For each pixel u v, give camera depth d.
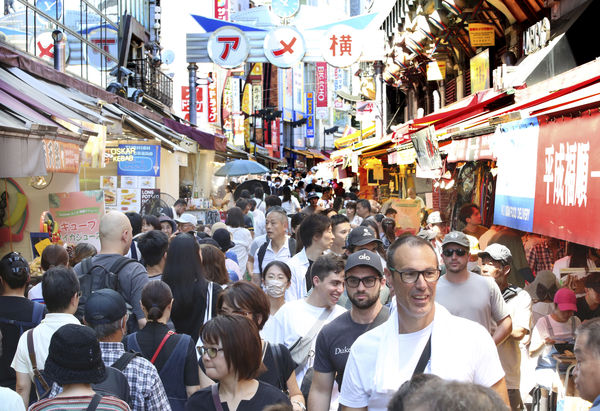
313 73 98.31
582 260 6.38
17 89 9.97
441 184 11.32
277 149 74.88
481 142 7.68
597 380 3.22
